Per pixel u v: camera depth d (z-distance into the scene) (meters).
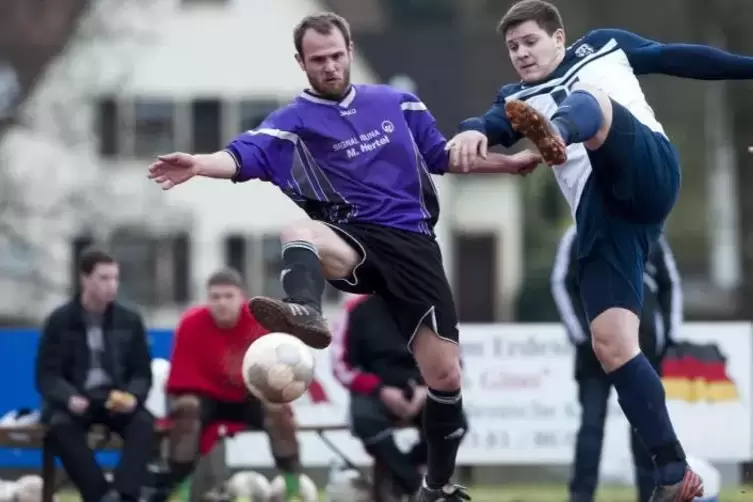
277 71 124.50
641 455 33.69
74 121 115.00
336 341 35.41
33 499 35.81
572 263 34.12
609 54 23.95
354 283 22.67
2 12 122.62
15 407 41.50
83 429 33.25
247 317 35.00
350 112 22.83
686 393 41.69
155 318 117.56
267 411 35.50
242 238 122.25
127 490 32.81
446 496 24.61
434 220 23.20
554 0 133.62
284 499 35.72
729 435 41.69
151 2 117.31
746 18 122.81
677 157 23.55
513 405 42.50
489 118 23.67
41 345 33.62
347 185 22.64
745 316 126.06
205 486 37.62
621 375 23.25
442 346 22.92
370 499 36.31
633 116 22.67
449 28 155.12
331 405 41.72
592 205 23.44
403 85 131.62
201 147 123.94
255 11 124.25
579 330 34.12
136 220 116.75
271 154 22.50
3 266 112.56
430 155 23.23
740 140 128.75
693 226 155.25
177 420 34.66
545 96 23.83
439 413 23.61
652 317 32.94
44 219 113.25
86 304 33.91
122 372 33.91
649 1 130.38
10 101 116.56
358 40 140.12
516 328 42.59
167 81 123.00
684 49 24.00
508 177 131.88
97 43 115.75
